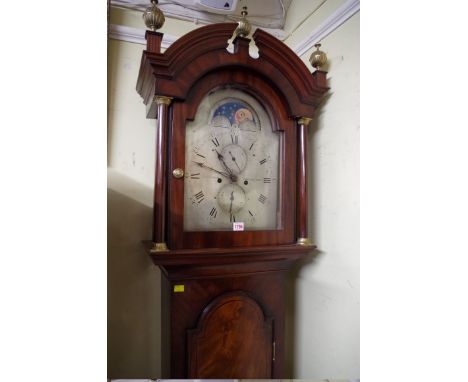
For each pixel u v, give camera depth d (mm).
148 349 1056
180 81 771
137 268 1053
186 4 1087
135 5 1059
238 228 849
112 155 1036
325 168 954
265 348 896
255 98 905
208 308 829
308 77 875
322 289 958
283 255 858
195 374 819
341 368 868
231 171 873
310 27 1043
